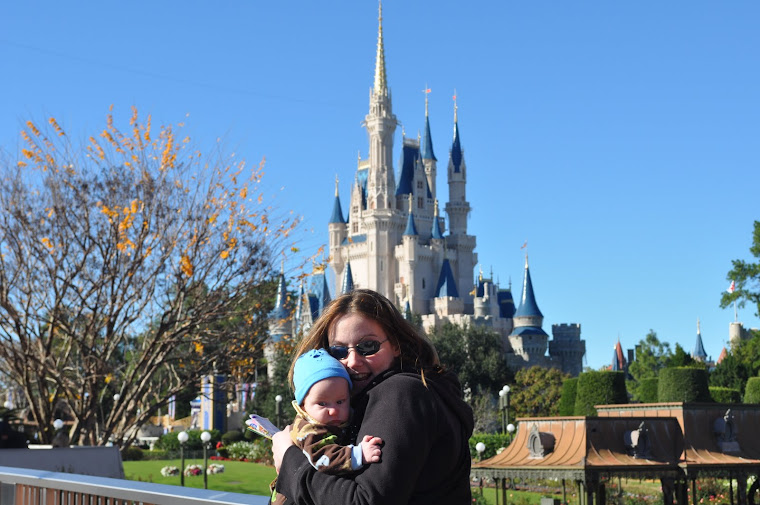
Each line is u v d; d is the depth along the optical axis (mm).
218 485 32938
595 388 40625
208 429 74000
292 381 3371
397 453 2730
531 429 22234
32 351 23875
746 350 76312
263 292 27203
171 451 62125
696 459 21500
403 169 196250
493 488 33219
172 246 24391
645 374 98500
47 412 24469
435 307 172000
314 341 3359
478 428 75375
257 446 51500
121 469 19781
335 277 189625
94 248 24688
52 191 23922
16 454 17859
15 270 23859
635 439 20750
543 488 32344
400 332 3271
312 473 2822
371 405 2904
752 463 21797
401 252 181500
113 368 25031
